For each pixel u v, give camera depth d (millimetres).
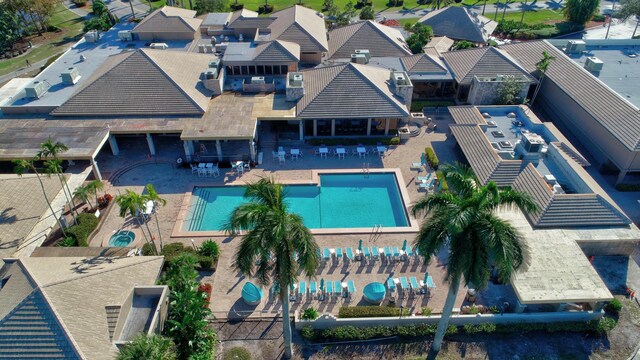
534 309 31516
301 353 28859
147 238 36812
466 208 22031
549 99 55562
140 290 28375
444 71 57281
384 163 46406
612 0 98375
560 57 56531
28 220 34094
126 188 42250
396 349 29219
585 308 31812
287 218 22734
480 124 47188
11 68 67000
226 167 45312
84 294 26297
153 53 50750
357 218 40000
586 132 48594
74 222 37531
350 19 78500
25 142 42156
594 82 49969
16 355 23297
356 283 33281
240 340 29469
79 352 23203
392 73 52812
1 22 72125
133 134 46969
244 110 47688
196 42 62906
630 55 60781
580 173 39656
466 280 22969
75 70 52469
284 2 99312
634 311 31844
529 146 41750
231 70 53969
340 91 48250
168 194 41719
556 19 88750
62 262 29562
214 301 31781
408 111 49156
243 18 64188
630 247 35312
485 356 28953
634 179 44812
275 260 24938
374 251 35719
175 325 27219
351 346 29359
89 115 46094
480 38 69188
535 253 32469
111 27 75875
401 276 33875
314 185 43281
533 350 29391
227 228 24906
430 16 74938
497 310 30828
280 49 53312
